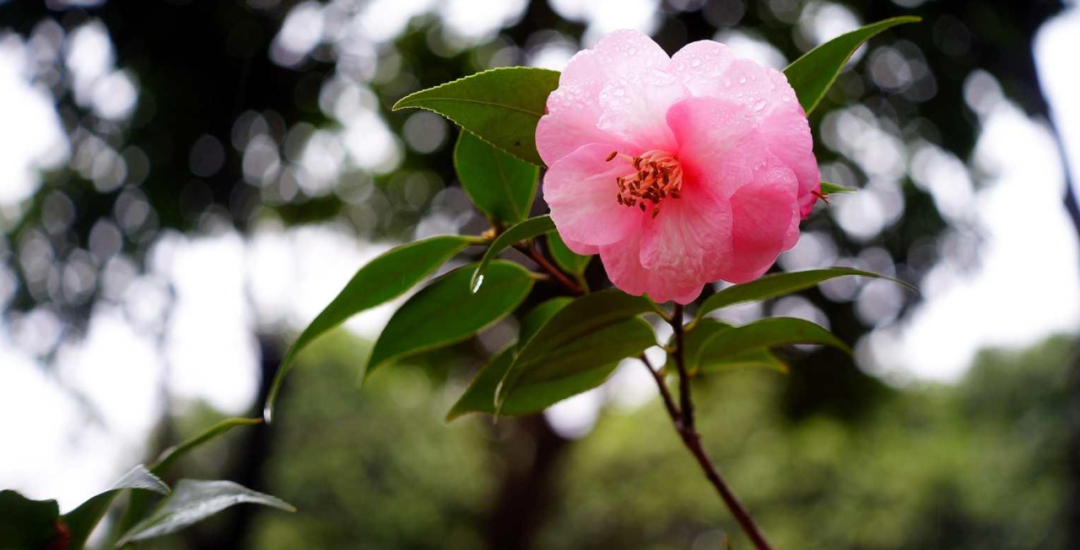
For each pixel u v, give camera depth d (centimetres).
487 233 121
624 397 1516
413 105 96
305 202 805
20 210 762
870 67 733
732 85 94
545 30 747
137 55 729
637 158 95
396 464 1939
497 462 1342
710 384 1006
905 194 786
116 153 751
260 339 778
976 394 2466
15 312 743
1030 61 427
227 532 806
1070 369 806
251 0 727
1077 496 876
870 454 1791
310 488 1845
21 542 90
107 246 754
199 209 761
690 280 96
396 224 841
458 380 941
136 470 92
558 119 95
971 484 2178
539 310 126
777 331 121
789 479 1966
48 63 726
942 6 668
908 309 805
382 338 123
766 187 92
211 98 745
